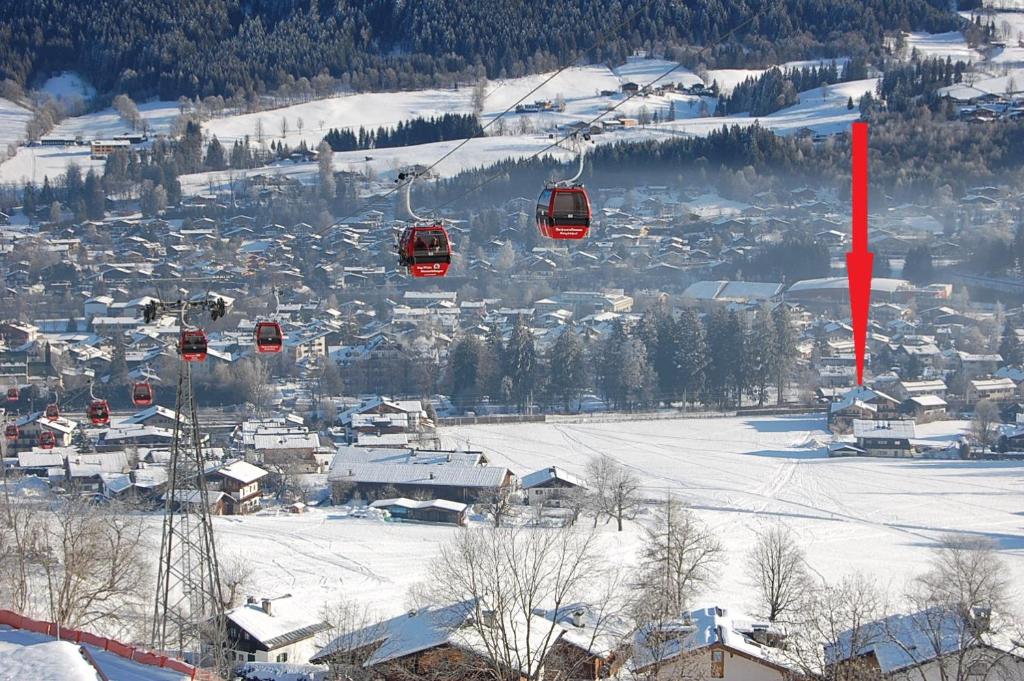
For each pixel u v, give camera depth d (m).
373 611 145.25
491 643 103.62
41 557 127.88
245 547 183.12
